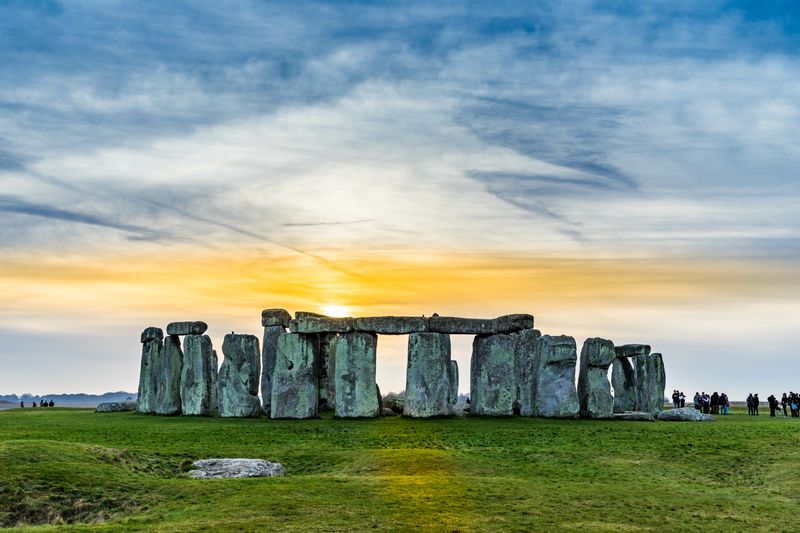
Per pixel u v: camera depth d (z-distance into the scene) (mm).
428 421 51938
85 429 47719
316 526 26281
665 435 44281
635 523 27422
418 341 54938
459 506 28672
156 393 62312
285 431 46875
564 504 29453
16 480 30859
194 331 61375
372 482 32219
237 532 25781
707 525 27406
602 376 55375
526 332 58000
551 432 45719
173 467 36219
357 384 54875
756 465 36906
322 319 55906
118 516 28922
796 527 27359
